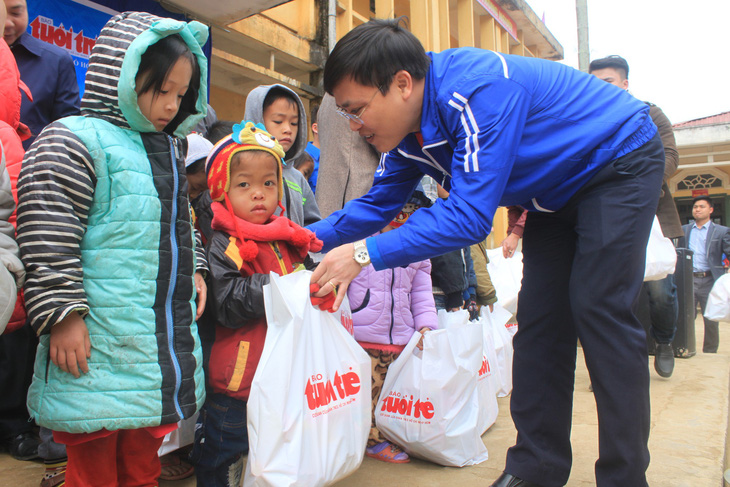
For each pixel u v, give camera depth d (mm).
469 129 1547
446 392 2193
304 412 1520
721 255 6902
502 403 3199
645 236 1637
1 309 1193
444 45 7148
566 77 1723
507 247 3402
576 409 3000
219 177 1707
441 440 2150
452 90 1562
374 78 1554
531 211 1945
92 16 3682
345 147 2600
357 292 2389
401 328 2436
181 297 1478
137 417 1344
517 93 1578
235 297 1591
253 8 4191
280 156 1795
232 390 1609
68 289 1284
